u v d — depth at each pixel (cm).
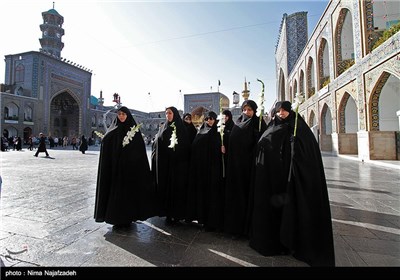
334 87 1114
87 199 380
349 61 1065
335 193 413
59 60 2925
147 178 280
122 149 271
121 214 257
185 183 280
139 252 208
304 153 197
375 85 791
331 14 1113
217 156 265
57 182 519
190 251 211
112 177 267
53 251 208
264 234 204
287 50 1953
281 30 2159
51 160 1030
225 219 241
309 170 194
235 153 245
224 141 267
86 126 3384
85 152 1656
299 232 192
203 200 265
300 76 1681
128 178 267
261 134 249
